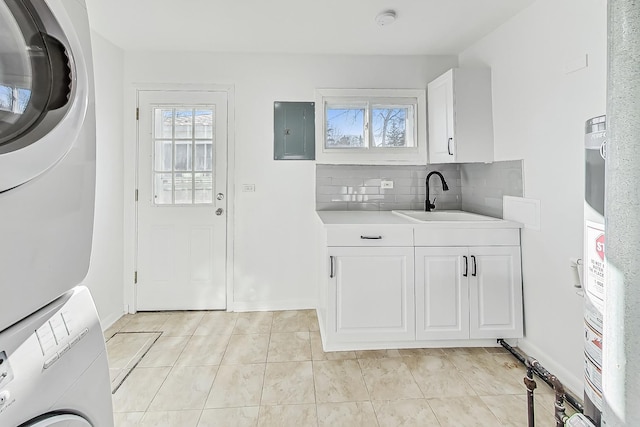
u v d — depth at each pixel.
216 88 2.86
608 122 0.59
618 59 0.56
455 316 2.18
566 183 1.80
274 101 2.90
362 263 2.15
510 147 2.28
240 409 1.64
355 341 2.16
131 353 2.18
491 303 2.18
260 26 2.38
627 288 0.55
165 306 2.87
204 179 2.88
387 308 2.16
